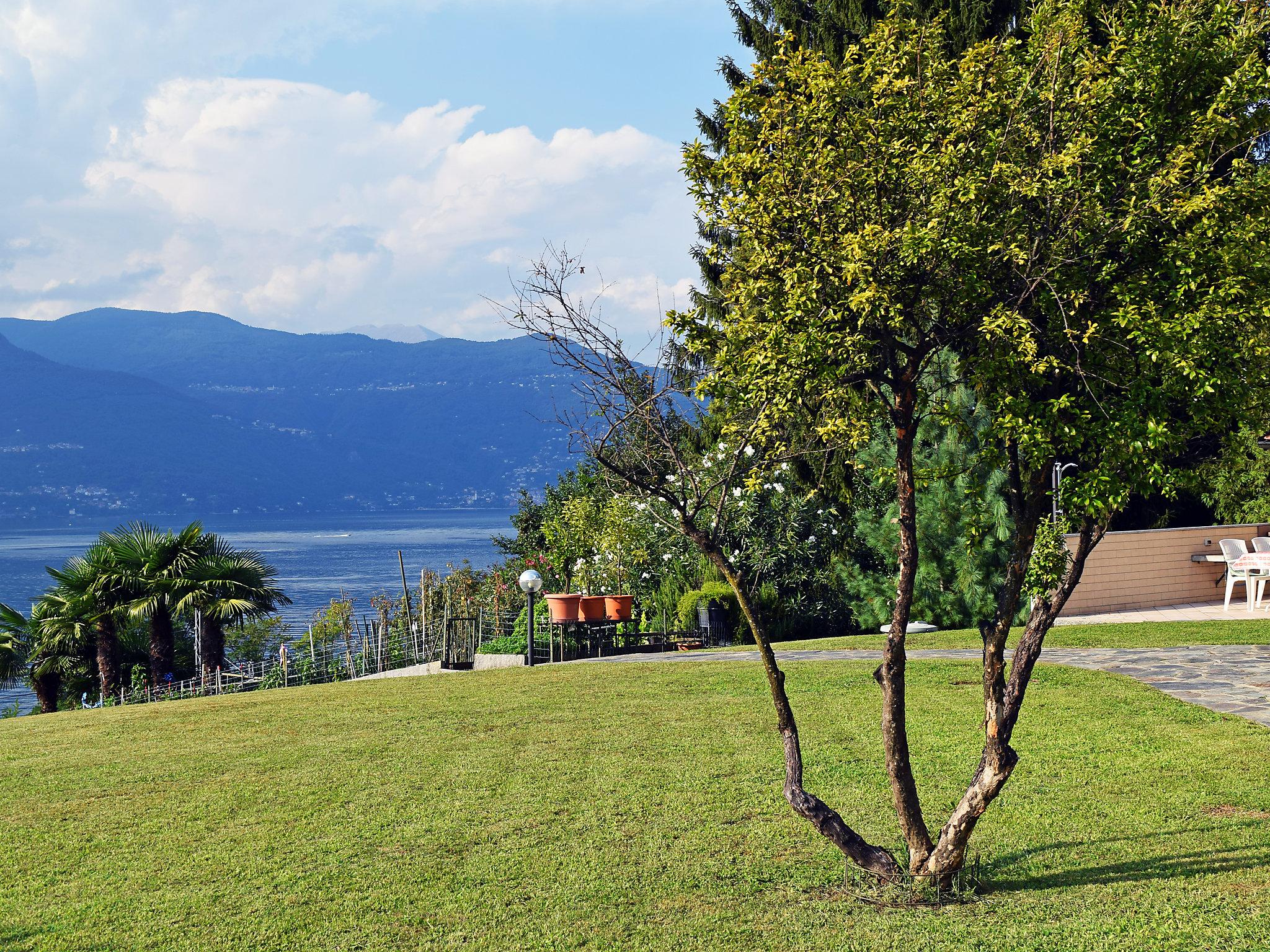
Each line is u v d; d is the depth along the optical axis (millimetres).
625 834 6730
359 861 6363
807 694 11266
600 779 8102
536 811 7312
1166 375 4773
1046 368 4680
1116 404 4832
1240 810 6570
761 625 5750
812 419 5754
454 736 10055
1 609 24047
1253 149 5254
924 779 7680
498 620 21719
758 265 5195
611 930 5184
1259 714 9117
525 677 14016
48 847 6906
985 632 5543
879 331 5133
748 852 6309
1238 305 4684
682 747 9086
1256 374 4961
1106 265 4809
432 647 22047
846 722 9742
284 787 8289
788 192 5094
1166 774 7438
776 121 5238
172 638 23250
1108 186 4840
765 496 20234
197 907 5672
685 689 12031
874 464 18297
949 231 4789
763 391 5219
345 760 9188
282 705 12930
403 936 5199
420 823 7109
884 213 5090
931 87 5090
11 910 5723
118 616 22453
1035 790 7270
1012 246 4676
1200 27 4887
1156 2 5199
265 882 6039
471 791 7918
